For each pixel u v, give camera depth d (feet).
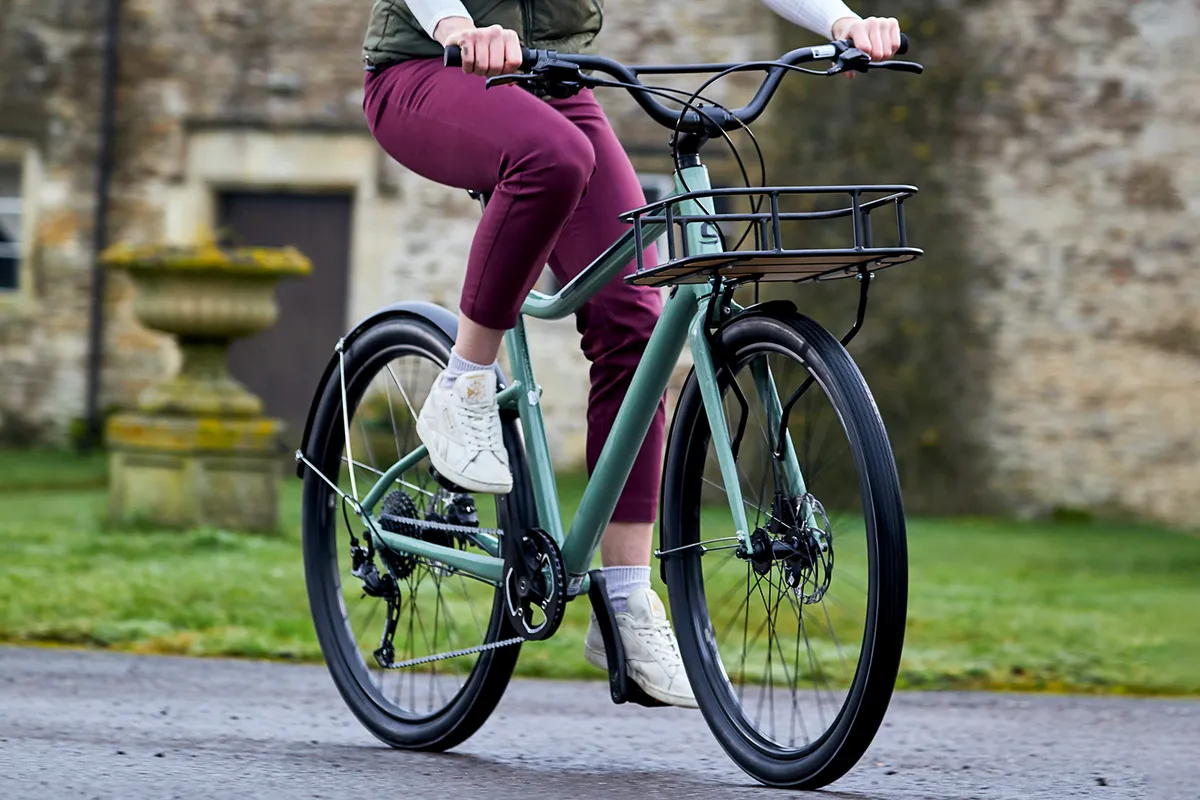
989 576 66.95
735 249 23.57
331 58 125.29
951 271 103.96
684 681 26.40
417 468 28.66
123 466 71.82
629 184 28.02
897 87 103.65
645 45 118.83
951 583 63.46
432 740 27.81
